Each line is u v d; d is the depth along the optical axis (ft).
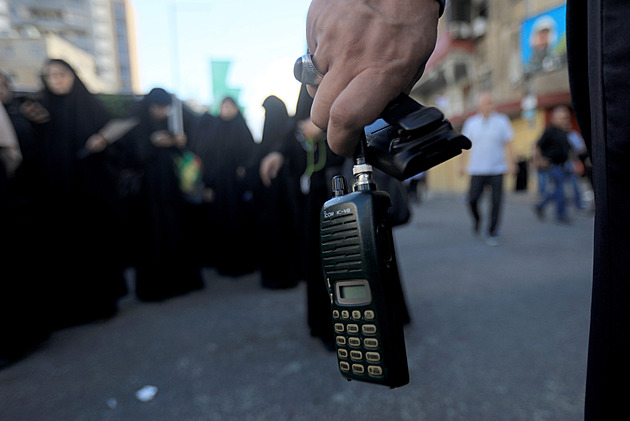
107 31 278.67
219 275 14.58
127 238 11.84
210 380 6.73
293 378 6.64
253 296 11.51
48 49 126.11
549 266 12.45
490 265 12.99
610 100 1.54
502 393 5.81
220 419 5.63
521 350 7.04
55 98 9.88
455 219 26.12
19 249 8.03
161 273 11.53
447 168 73.20
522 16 52.21
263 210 12.29
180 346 8.20
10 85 9.48
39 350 8.30
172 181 11.98
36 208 9.41
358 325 1.90
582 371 6.28
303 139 8.63
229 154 13.94
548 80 48.03
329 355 7.43
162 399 6.22
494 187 16.83
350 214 1.90
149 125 11.76
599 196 1.65
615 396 1.63
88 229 9.84
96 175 10.02
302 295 11.35
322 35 1.88
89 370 7.33
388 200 1.96
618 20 1.49
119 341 8.63
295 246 12.28
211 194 14.85
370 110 1.77
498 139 16.80
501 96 57.00
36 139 9.70
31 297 8.49
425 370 6.56
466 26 63.36
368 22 1.78
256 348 7.89
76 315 9.70
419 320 8.64
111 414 5.89
